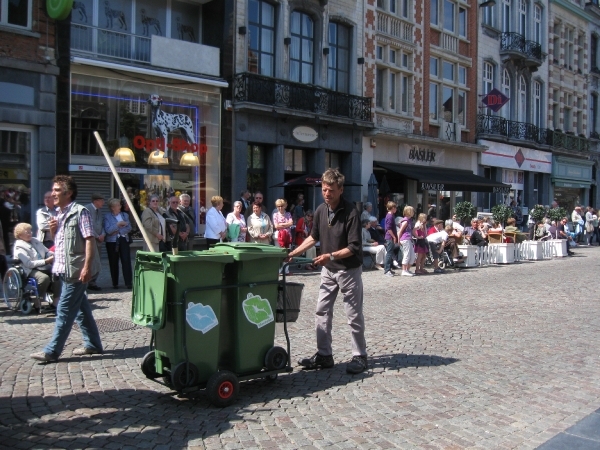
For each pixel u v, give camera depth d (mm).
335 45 21062
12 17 13242
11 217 13242
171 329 4766
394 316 8992
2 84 12992
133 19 15930
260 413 4699
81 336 7219
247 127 17703
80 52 14484
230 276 5086
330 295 5883
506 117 30234
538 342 7418
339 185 5664
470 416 4754
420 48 24562
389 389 5371
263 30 18609
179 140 16312
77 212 5910
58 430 4277
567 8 34688
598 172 38531
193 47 16594
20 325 7805
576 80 36375
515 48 29453
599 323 8734
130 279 11133
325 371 5914
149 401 4934
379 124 22516
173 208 10992
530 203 31625
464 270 16234
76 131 14328
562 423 4648
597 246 27797
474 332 7926
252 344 5117
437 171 24438
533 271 16234
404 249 14406
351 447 4090
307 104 19047
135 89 15406
